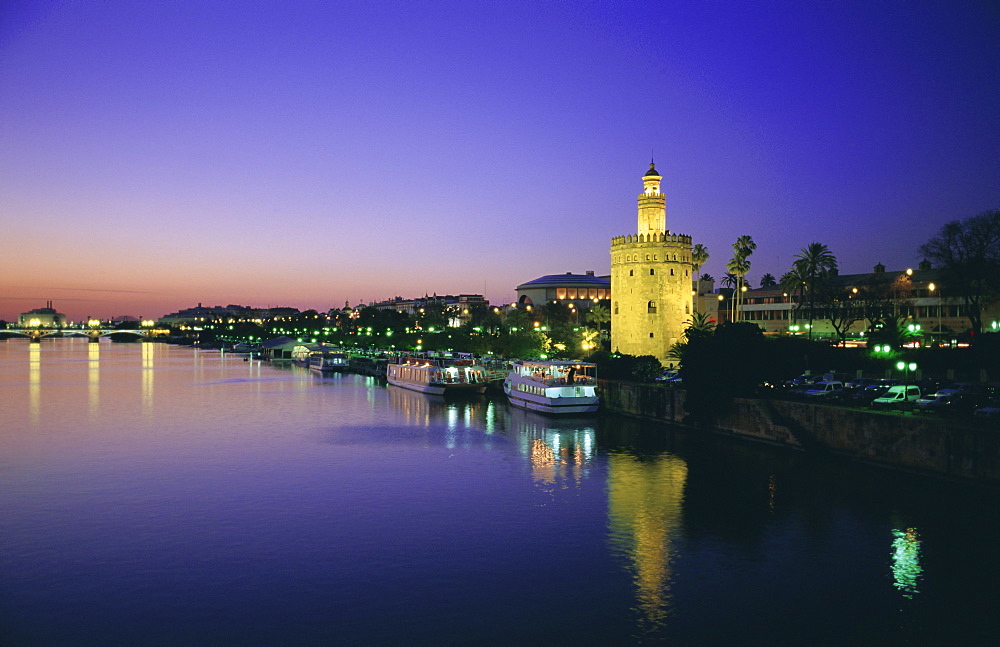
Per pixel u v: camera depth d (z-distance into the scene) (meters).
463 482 60.84
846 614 36.19
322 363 199.62
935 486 53.75
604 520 50.31
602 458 69.31
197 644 33.28
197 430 89.75
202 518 50.91
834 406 65.94
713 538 46.34
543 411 98.06
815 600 37.69
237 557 43.50
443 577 40.69
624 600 37.84
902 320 114.62
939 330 119.88
